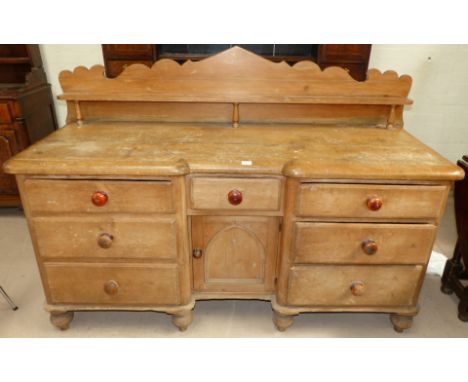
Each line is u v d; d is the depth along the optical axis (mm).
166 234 1446
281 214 1459
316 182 1380
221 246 1568
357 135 1716
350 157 1435
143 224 1431
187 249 1525
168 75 1743
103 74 1740
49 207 1403
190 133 1690
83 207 1401
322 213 1416
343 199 1390
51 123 2824
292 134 1708
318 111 1841
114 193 1379
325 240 1458
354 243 1461
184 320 1635
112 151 1450
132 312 1823
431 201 1396
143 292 1568
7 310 1819
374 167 1346
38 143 1531
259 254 1582
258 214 1466
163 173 1330
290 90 1769
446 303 1908
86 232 1446
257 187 1409
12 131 2449
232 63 1728
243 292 1651
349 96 1770
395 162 1391
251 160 1395
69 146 1502
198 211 1455
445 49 2734
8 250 2309
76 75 1736
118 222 1428
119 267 1520
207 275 1627
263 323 1760
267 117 1850
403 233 1444
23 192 1391
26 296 1912
